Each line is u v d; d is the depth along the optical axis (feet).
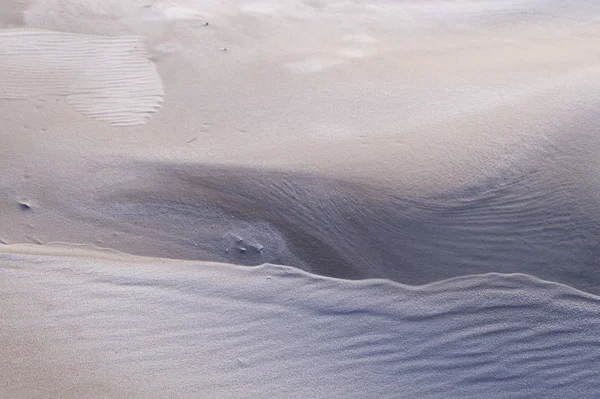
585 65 27.78
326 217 19.42
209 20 32.35
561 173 20.24
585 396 14.61
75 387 13.65
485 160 20.72
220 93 25.46
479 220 19.24
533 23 34.17
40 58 27.22
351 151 21.48
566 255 18.30
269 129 22.99
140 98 24.93
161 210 19.40
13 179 20.16
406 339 15.57
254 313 15.96
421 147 21.49
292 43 30.55
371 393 14.34
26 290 15.97
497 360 15.20
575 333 15.89
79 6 32.27
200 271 17.12
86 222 18.98
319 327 15.74
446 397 14.40
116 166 20.88
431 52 29.91
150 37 30.09
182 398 13.74
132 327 15.23
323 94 25.38
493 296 16.79
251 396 14.01
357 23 33.32
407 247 18.67
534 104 23.36
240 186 20.07
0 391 13.35
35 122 22.90
